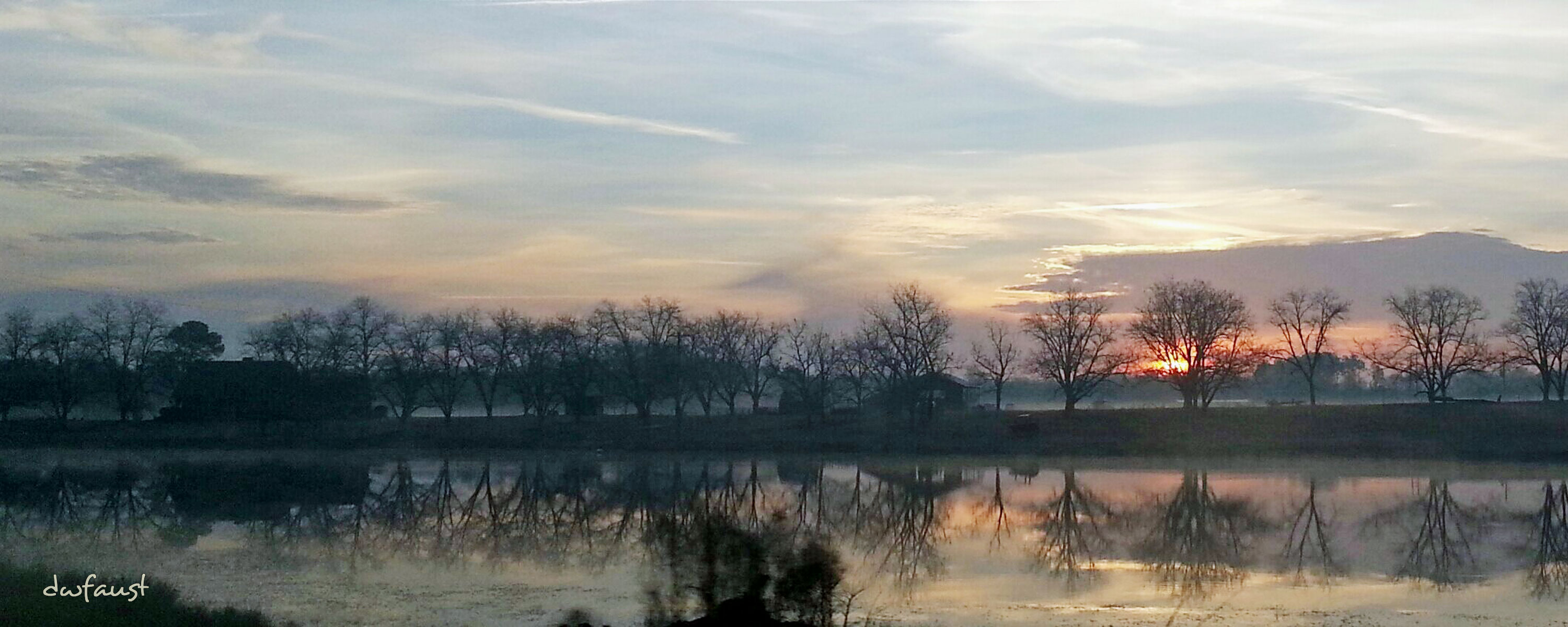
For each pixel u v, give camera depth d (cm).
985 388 14825
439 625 2981
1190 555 4225
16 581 2952
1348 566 3981
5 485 7725
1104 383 13012
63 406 12100
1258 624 3003
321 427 11675
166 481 8006
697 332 12888
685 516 2816
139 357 12744
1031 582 3634
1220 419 10344
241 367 11969
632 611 3127
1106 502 6234
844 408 13000
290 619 3038
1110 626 2980
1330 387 17675
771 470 8781
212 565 4025
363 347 13012
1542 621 3059
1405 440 9244
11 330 12162
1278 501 6241
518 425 11738
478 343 12838
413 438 11075
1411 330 11788
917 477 8038
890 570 3869
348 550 4469
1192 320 11481
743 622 2388
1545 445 8862
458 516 5706
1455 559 4116
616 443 10706
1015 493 6788
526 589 3481
